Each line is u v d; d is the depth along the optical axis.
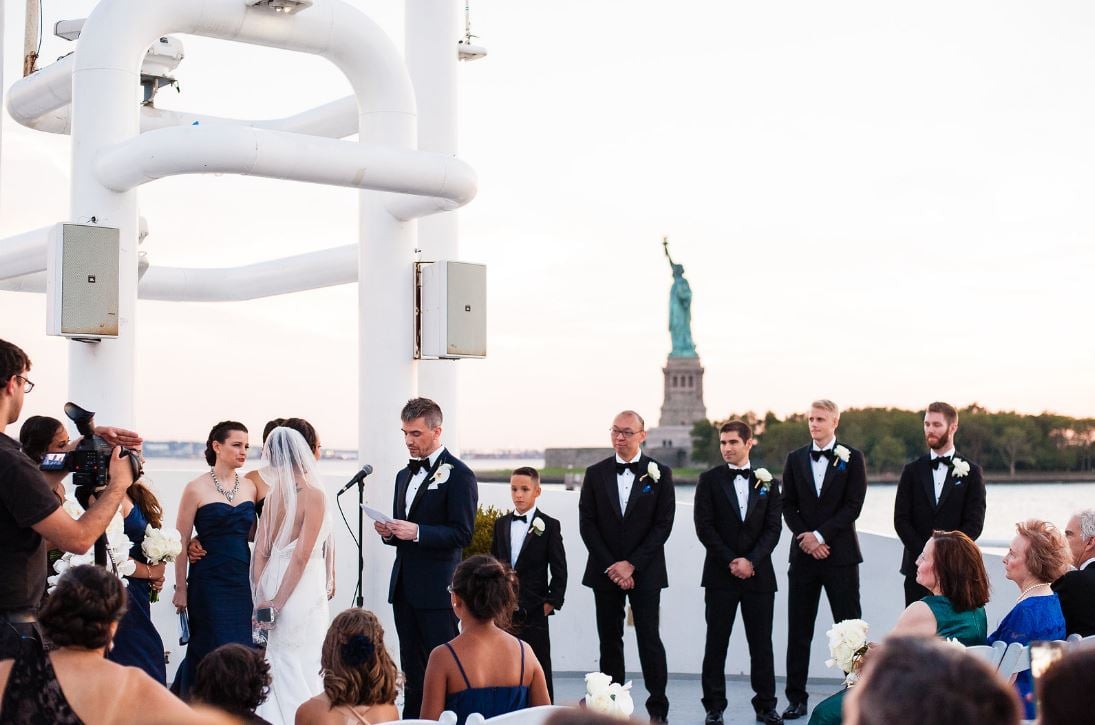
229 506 6.49
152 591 6.25
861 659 5.18
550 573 7.91
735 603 7.76
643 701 8.70
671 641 9.67
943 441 7.93
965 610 4.95
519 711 3.67
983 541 8.69
